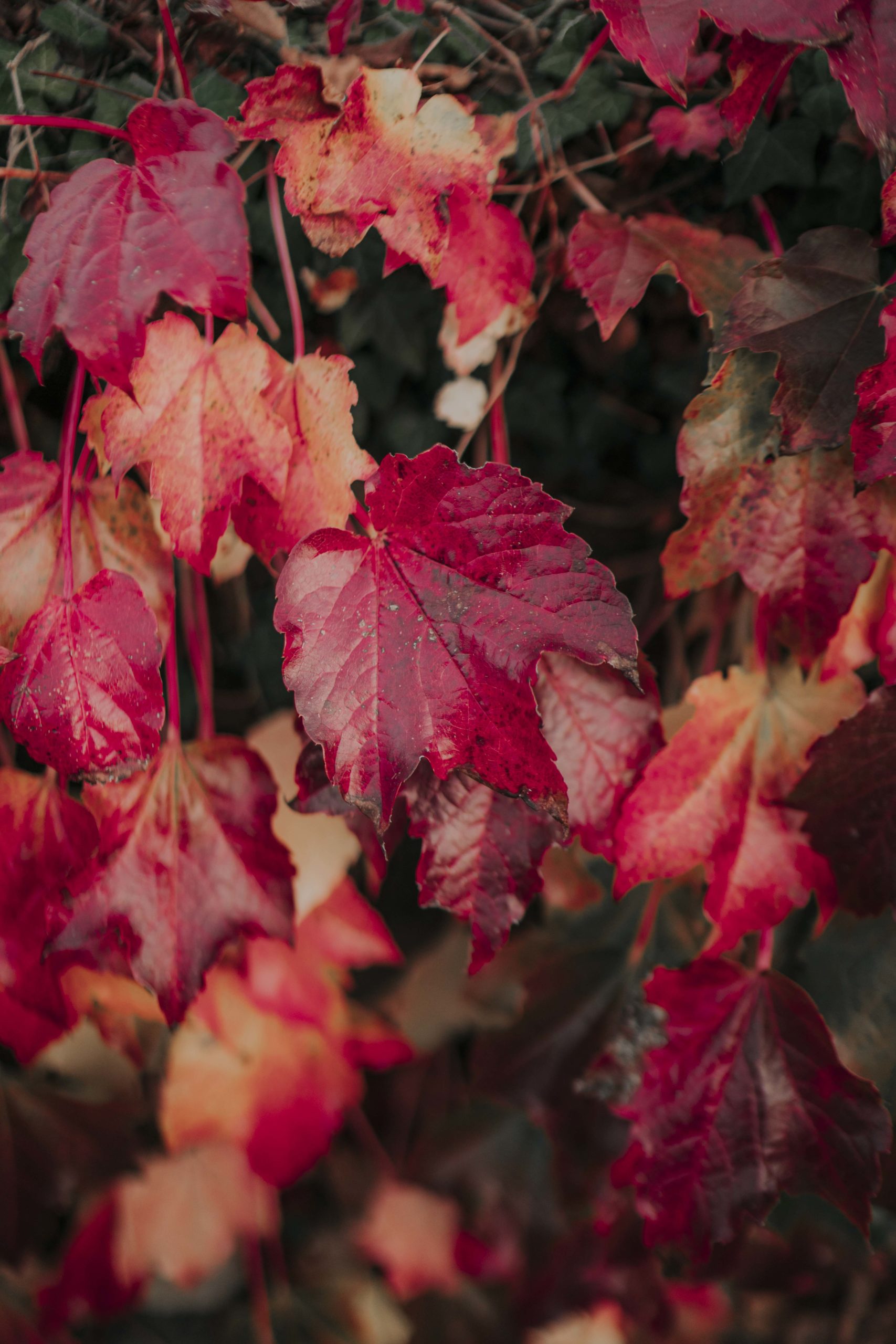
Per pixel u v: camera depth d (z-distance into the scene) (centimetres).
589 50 80
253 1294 123
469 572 74
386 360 93
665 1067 83
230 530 88
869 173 85
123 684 77
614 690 81
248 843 82
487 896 80
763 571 81
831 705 83
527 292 83
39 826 81
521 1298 109
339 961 97
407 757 74
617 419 97
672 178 85
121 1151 102
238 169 83
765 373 79
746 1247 103
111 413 76
